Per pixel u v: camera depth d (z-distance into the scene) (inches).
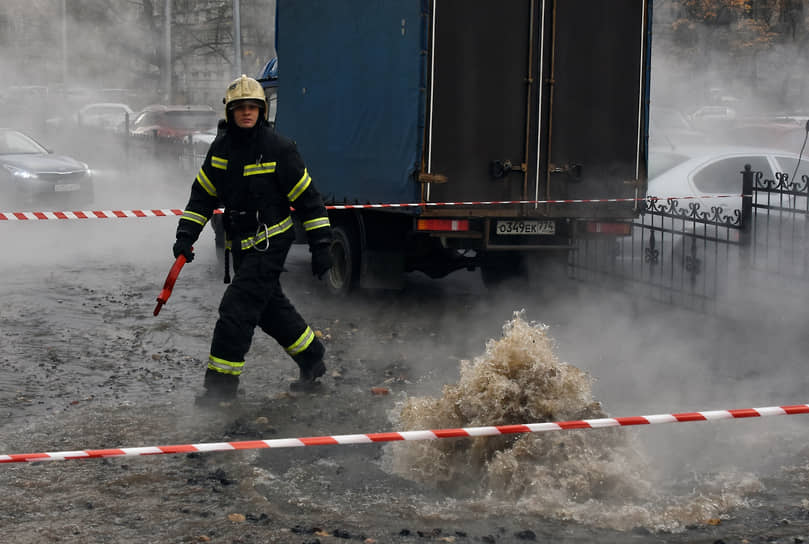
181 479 195.8
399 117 359.6
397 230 395.9
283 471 201.2
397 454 201.3
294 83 436.8
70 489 189.9
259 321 262.2
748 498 187.3
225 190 253.0
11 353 307.6
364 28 380.8
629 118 386.3
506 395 191.0
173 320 362.6
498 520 174.6
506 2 361.1
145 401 255.0
